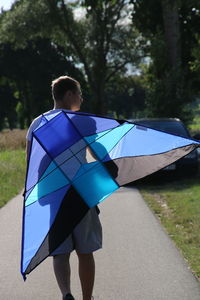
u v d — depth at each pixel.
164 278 7.18
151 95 35.72
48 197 5.28
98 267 7.80
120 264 7.91
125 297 6.51
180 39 38.78
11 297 6.66
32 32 60.25
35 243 5.18
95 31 61.28
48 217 5.25
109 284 7.01
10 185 18.02
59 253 5.52
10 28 59.44
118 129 5.44
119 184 5.41
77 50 62.09
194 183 17.22
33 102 91.31
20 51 84.75
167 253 8.45
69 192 5.30
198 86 42.88
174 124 19.77
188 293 6.57
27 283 7.21
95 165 5.43
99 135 5.41
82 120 5.41
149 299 6.41
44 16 58.75
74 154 5.37
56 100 5.92
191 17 42.72
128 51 64.56
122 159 5.49
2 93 102.94
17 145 36.69
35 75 85.94
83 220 5.57
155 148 5.53
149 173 5.46
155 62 38.78
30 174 5.25
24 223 5.18
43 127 5.31
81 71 86.25
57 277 5.64
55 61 85.69
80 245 5.59
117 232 10.12
